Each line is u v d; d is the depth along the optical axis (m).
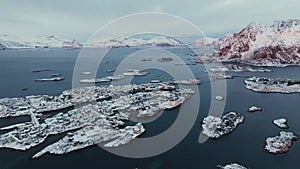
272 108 130.62
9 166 78.19
